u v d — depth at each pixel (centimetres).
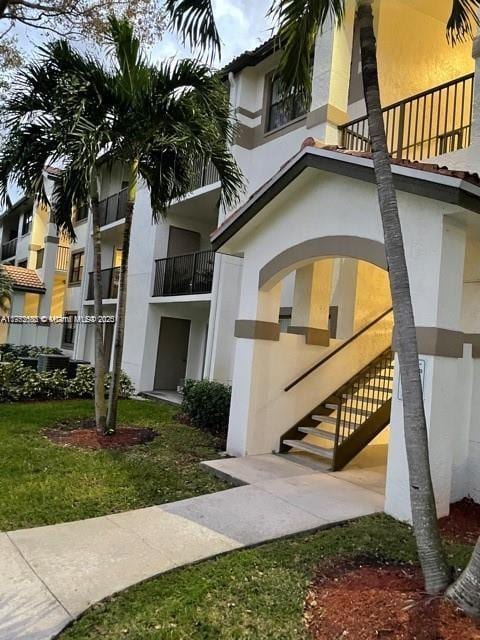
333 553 423
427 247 527
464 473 601
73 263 2327
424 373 516
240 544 432
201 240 1653
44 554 396
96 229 834
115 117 756
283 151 1179
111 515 493
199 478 643
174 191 892
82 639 290
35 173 802
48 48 733
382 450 864
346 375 906
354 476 682
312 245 678
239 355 789
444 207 513
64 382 1238
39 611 314
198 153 779
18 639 286
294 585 362
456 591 316
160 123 764
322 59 1012
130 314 1653
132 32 764
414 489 353
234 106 1283
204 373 1246
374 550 432
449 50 1167
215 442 842
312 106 1018
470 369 608
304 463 734
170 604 330
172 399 1359
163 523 474
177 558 398
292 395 816
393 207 382
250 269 790
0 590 338
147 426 946
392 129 938
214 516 497
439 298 514
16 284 2261
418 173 496
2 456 675
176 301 1398
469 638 284
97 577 362
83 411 1035
